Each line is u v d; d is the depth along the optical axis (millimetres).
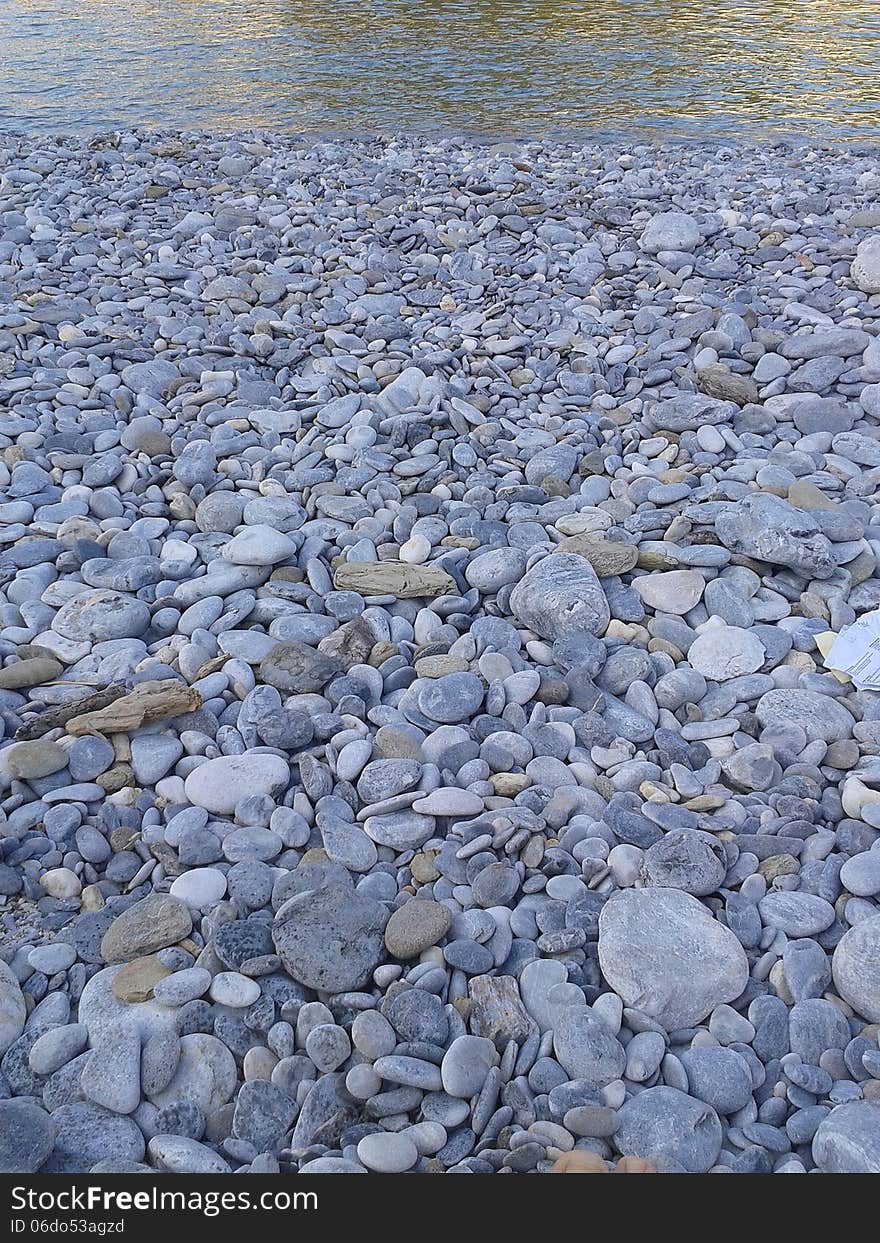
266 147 2896
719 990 775
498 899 845
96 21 4828
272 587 1200
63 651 1104
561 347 1748
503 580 1203
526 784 956
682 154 2848
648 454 1479
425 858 890
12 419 1505
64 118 3383
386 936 804
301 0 5238
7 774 950
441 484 1409
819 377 1585
